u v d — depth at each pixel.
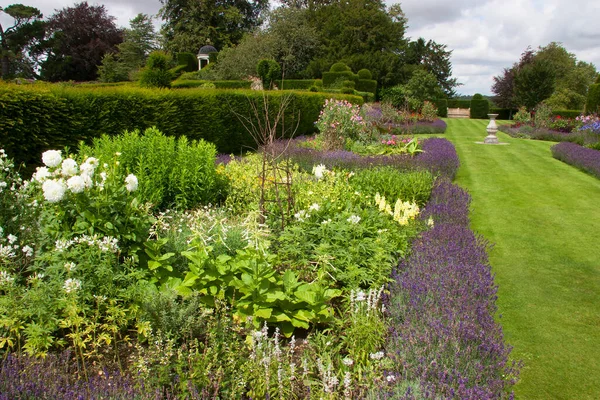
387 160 9.38
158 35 44.62
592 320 3.77
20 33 41.72
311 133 16.62
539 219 6.77
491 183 9.24
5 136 6.05
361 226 4.21
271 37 31.30
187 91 9.84
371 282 3.53
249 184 5.80
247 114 11.84
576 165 11.23
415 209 4.80
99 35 41.75
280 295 2.97
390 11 45.91
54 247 3.10
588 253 5.37
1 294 2.84
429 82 29.33
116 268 3.06
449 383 2.28
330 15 41.69
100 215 3.24
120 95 7.93
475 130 23.66
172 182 5.56
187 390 2.26
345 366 2.54
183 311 2.66
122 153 5.43
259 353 2.40
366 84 32.19
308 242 4.03
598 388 2.88
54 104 6.63
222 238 3.73
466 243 4.67
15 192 3.52
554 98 32.69
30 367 2.24
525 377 2.98
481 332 2.68
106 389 2.17
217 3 42.16
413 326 2.83
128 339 2.81
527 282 4.52
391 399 2.17
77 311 2.58
